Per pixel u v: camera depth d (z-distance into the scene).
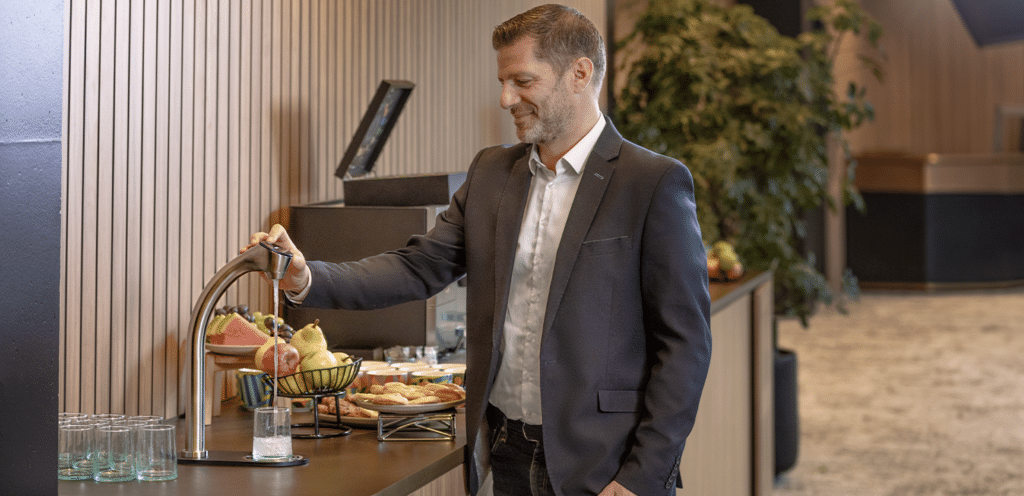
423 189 2.67
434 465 1.79
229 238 2.40
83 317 1.90
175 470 1.66
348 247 2.62
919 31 12.35
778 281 4.99
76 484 1.62
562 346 1.82
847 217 11.33
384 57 3.16
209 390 2.13
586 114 1.87
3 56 1.24
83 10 1.88
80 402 1.91
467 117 3.83
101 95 1.93
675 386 1.76
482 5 3.96
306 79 2.72
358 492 1.58
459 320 2.83
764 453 4.14
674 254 1.77
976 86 12.43
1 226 1.25
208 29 2.29
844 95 10.58
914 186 11.09
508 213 1.92
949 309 9.97
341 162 2.82
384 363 2.40
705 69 4.83
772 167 5.00
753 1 8.50
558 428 1.82
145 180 2.07
